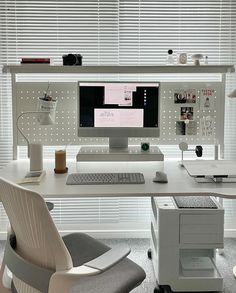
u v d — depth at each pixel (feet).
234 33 9.59
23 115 8.42
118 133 7.86
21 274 4.37
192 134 8.50
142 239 10.07
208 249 7.75
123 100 7.77
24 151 9.71
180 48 9.63
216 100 8.43
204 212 6.97
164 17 9.50
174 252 7.07
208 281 7.13
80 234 6.15
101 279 4.76
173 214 6.96
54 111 8.05
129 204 10.14
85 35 9.55
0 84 9.64
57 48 9.59
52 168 7.59
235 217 10.12
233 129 9.91
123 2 9.41
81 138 8.55
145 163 8.05
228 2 9.45
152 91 7.76
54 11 9.43
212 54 9.64
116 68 7.86
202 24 9.55
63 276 4.07
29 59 7.81
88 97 7.75
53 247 4.09
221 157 8.62
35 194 3.83
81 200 10.11
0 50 9.52
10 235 4.89
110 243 9.79
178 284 7.14
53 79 9.67
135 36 9.58
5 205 4.45
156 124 7.84
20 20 9.43
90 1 9.39
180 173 7.04
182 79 9.71
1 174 7.04
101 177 6.49
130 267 5.05
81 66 7.78
